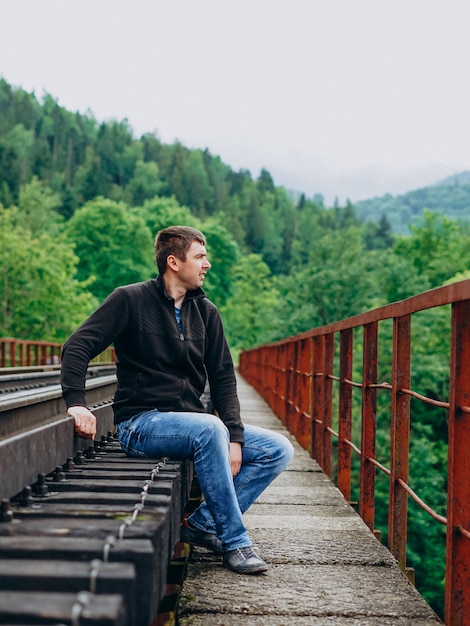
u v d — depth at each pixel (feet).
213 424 11.86
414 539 98.12
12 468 8.68
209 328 13.20
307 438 29.22
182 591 11.20
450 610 9.50
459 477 9.50
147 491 9.75
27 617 5.33
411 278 180.65
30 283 154.40
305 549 13.89
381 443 113.19
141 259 250.78
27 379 46.98
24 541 7.00
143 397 12.45
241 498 13.11
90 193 511.81
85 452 12.90
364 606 10.71
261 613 10.34
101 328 12.06
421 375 122.11
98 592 6.02
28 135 589.32
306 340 29.48
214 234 319.88
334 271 180.34
